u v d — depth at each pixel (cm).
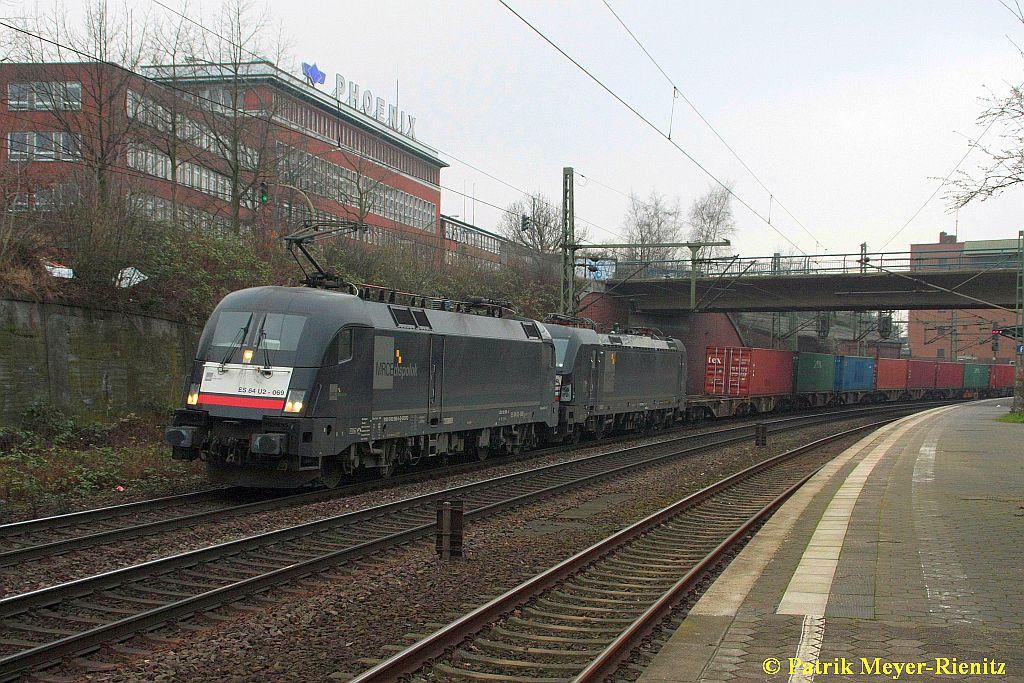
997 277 4294
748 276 4547
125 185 2669
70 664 705
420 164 7462
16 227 2058
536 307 4788
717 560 1105
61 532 1213
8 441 1798
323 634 803
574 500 1662
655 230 7588
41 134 2869
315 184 4138
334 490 1653
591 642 784
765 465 2264
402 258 3794
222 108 3453
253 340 1567
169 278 2452
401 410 1803
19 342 1916
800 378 4997
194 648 760
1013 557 997
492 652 757
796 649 671
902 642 684
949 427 3409
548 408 2495
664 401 3509
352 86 6525
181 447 1531
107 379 2147
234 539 1202
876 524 1220
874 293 4622
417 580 1009
